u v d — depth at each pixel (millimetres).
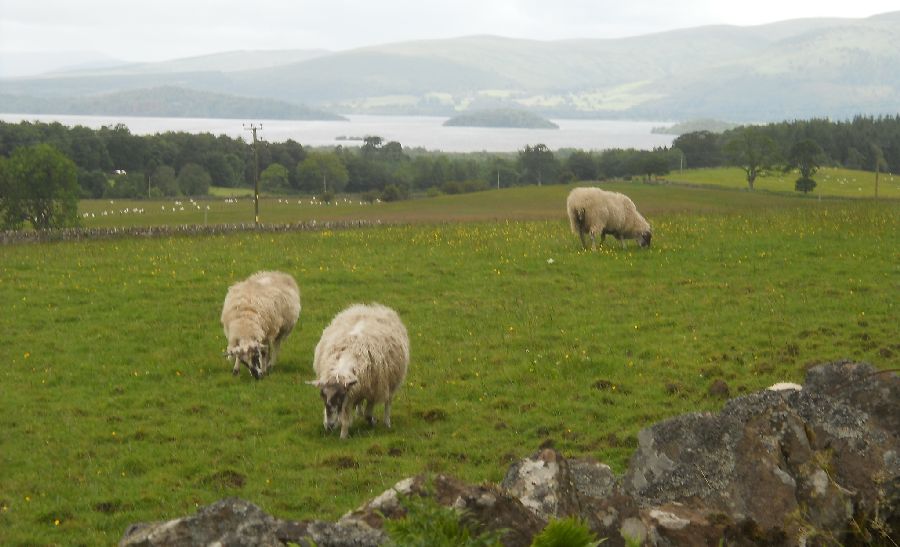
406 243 39656
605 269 32656
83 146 168125
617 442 16688
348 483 14953
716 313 26156
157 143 179125
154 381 21453
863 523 6715
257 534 5551
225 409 19375
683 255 34500
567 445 16672
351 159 195375
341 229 46844
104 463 16297
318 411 19203
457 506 5742
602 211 35312
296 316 23203
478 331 25312
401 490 6082
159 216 101812
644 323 25469
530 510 5992
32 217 88250
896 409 7781
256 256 36406
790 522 6586
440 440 17250
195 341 24672
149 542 5551
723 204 97188
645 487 7070
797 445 7121
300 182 181750
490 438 17281
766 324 24812
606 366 21703
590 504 6461
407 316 26906
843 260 32969
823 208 52281
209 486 15094
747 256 34062
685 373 20984
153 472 15828
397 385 17922
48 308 27766
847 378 8172
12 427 18250
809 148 139000
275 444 17109
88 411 19250
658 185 140125
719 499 6820
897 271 30891
